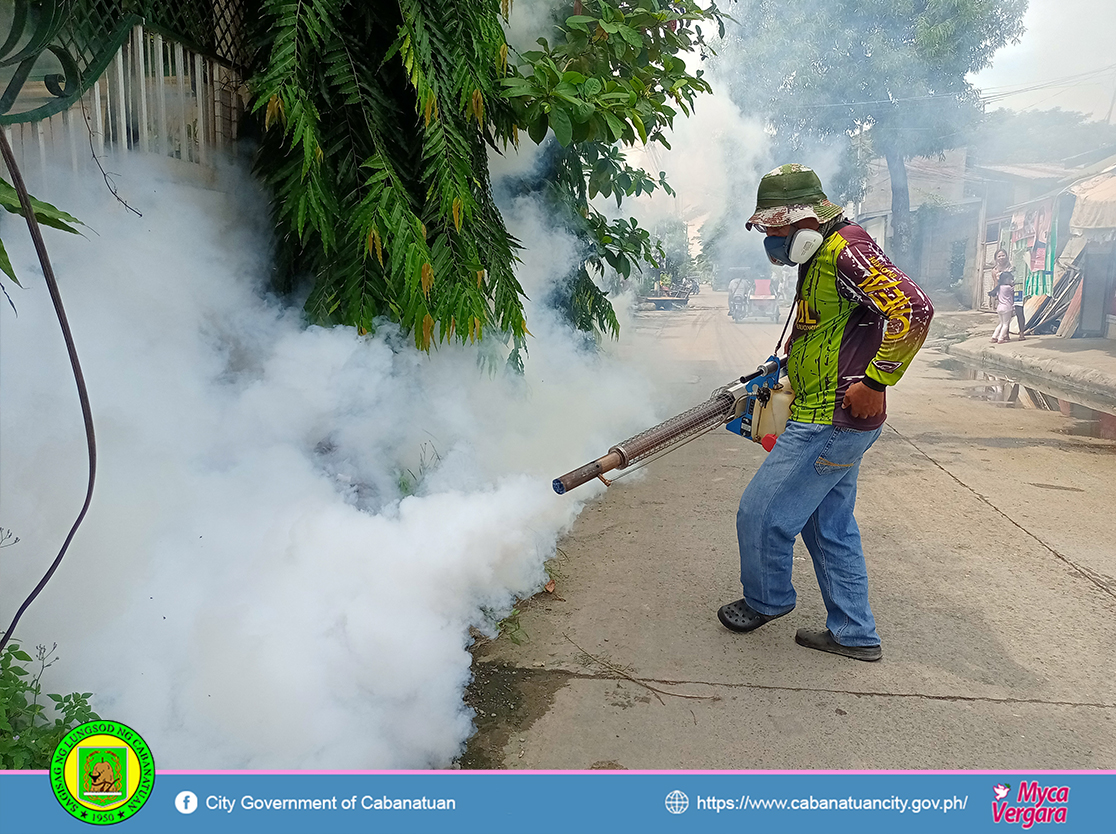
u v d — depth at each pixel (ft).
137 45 8.31
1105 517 14.05
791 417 8.84
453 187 9.34
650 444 8.71
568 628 9.79
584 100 11.09
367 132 9.54
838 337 8.38
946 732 7.72
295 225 9.26
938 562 11.94
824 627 9.82
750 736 7.64
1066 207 45.50
